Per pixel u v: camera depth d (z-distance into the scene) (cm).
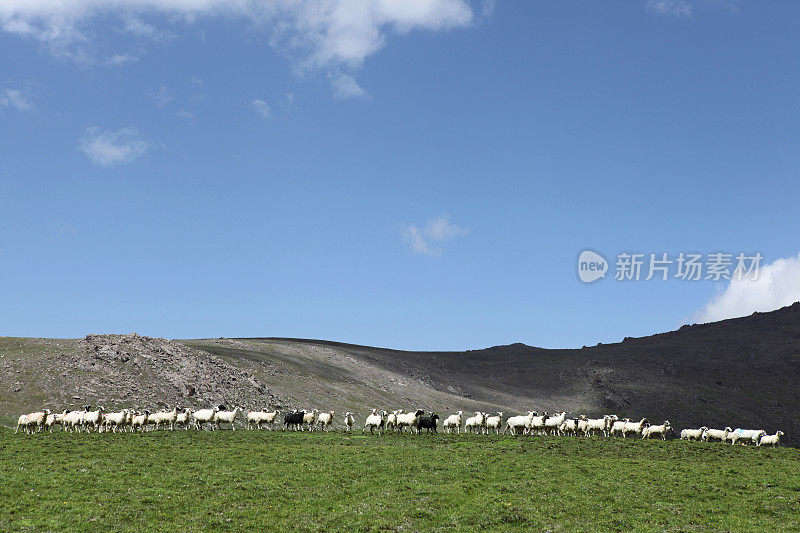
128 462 4434
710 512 3519
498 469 4400
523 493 3784
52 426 7100
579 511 3472
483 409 15588
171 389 9506
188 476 4041
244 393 10412
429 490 3819
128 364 9844
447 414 13975
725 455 5341
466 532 3131
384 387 15475
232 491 3712
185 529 3078
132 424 6431
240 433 6300
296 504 3528
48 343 11069
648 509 3541
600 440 6056
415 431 7006
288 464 4491
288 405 10675
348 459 4684
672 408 18825
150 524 3125
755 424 18312
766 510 3553
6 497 3478
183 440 5591
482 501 3603
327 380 14350
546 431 6762
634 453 5288
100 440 5525
